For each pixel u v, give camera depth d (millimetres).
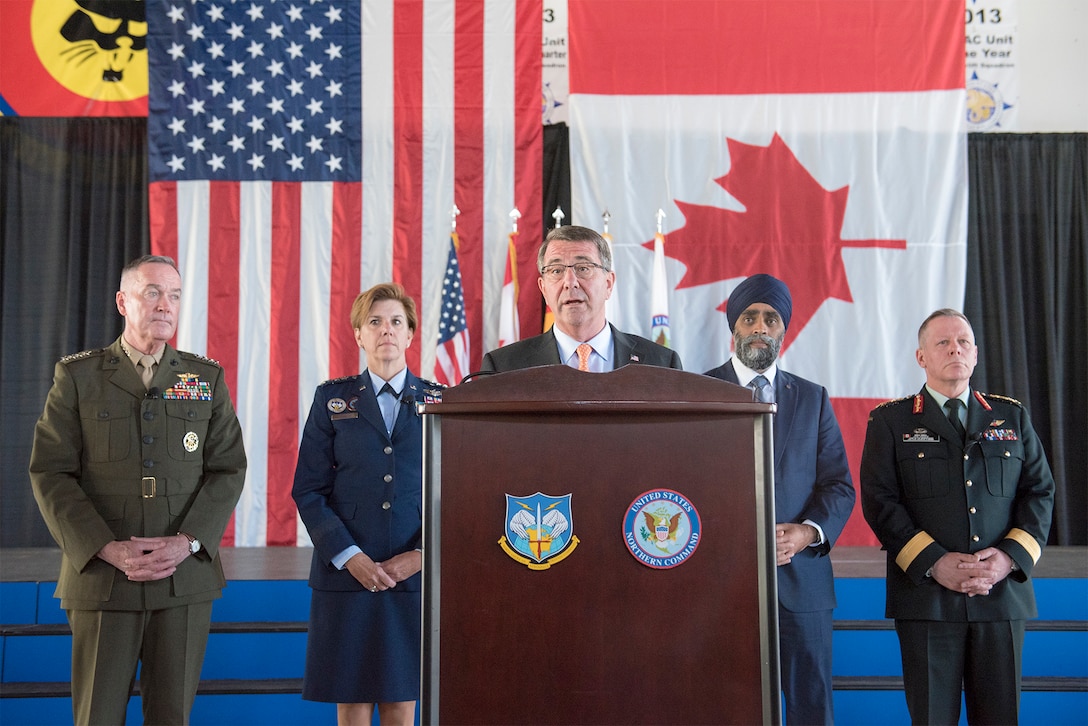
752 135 5621
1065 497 6070
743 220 5586
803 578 2836
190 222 5562
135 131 6230
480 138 5656
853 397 5465
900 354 5496
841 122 5609
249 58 5656
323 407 2965
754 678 1369
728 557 1392
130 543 2684
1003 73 6363
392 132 5645
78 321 6148
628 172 5613
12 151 6152
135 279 2877
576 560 1383
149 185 5582
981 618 2842
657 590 1379
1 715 3562
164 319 2867
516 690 1363
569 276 2467
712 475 1407
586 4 5664
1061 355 6203
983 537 2902
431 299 5586
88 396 2820
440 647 1374
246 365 5523
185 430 2865
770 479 1408
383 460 2869
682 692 1363
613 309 5508
